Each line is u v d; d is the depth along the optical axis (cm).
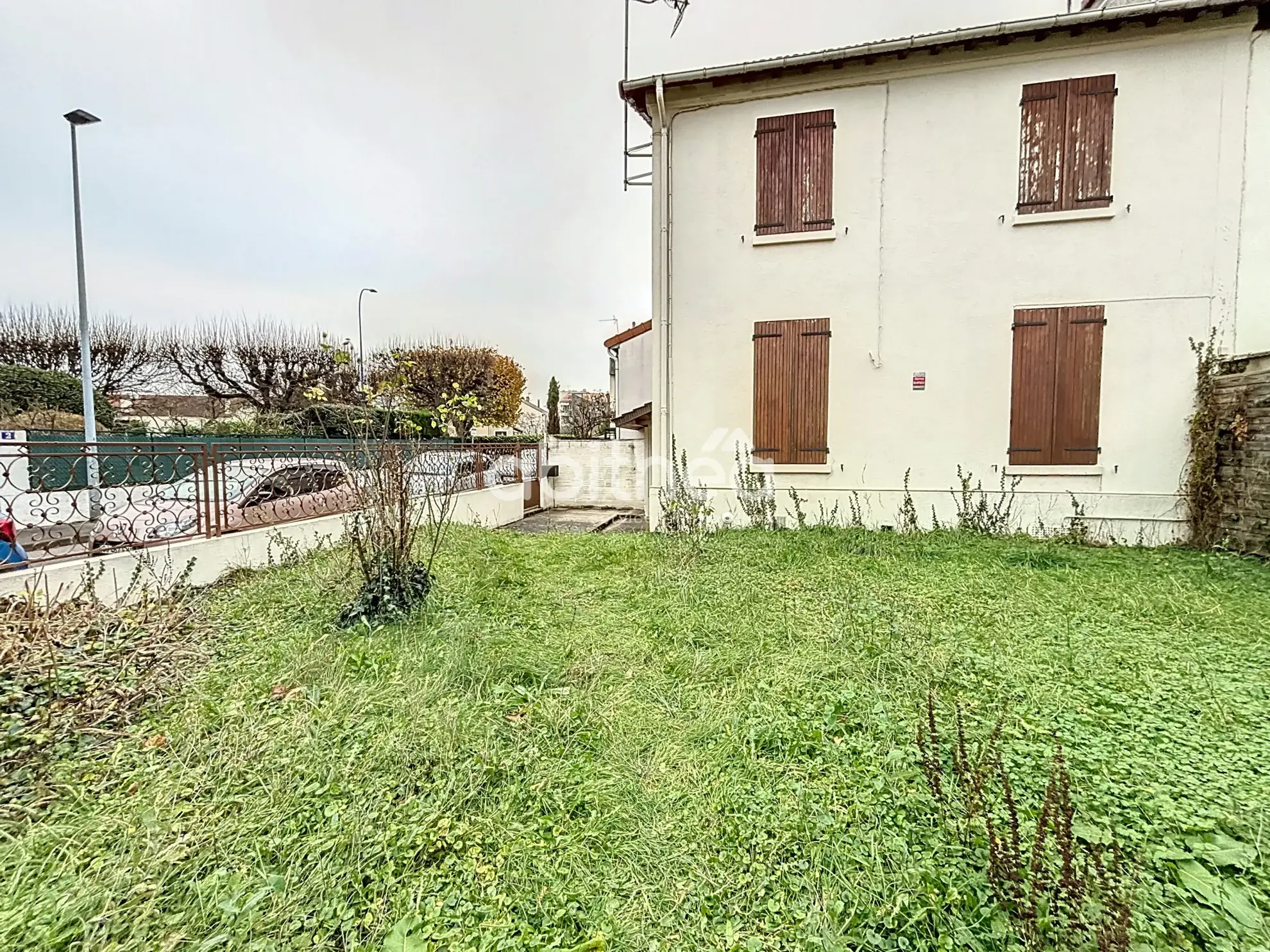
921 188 691
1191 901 149
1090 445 659
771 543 619
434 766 219
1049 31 620
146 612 340
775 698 273
